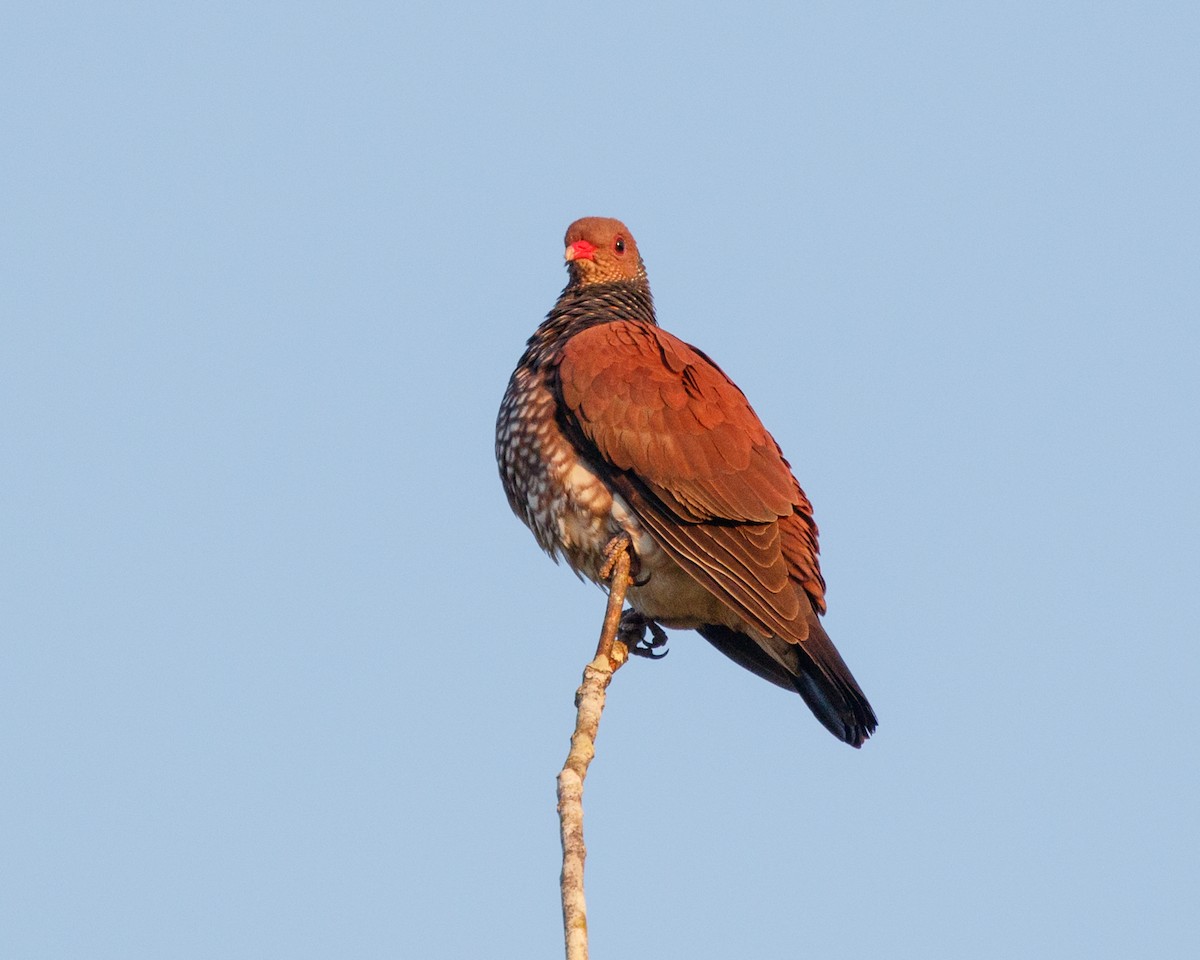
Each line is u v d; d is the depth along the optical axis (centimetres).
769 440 1230
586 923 784
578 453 1203
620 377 1198
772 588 1139
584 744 909
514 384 1270
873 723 1123
